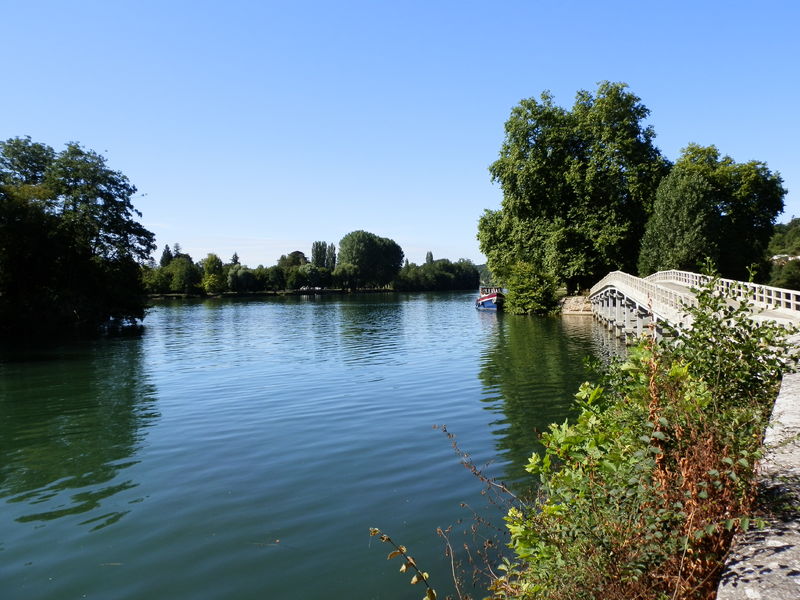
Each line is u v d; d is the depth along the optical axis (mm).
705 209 48469
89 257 53594
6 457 14180
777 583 2666
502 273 64250
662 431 4051
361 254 153625
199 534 9438
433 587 7496
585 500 4605
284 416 17641
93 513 10484
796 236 109000
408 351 32969
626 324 35438
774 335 6035
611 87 51656
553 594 4215
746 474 3672
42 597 7684
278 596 7508
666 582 3785
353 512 10117
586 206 51750
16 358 33125
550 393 20141
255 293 135000
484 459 12945
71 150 54344
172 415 18250
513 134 53344
